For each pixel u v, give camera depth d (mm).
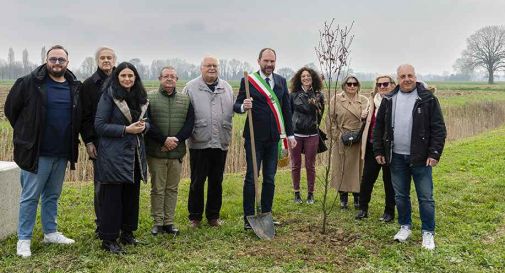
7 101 5320
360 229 6617
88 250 5641
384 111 6141
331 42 5938
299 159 8234
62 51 5406
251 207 6555
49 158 5555
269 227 6285
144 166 5676
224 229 6500
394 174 6137
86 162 10703
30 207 5500
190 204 6691
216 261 5297
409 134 5887
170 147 6074
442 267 5266
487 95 47969
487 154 13547
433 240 5902
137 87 5613
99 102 5496
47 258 5387
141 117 5602
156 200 6277
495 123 27234
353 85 7773
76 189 9078
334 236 6254
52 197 5844
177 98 6180
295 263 5316
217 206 6785
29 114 5309
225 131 6523
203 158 6492
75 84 5695
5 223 6090
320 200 8516
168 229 6348
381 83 7012
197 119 6371
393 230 6516
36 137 5332
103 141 5434
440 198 8477
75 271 5035
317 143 8203
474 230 6531
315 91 8180
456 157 13258
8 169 6160
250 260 5387
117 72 5492
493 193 8727
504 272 5125
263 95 6402
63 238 5918
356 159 7648
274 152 6598
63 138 5605
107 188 5484
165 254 5516
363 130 7398
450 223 6910
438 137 5711
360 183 7598
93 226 6715
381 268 5234
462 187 9312
